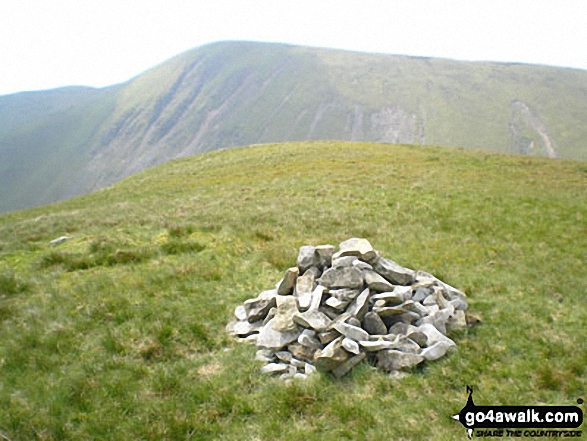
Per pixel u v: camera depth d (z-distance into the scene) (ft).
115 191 139.95
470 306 32.50
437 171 105.40
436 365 24.56
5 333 29.66
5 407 21.81
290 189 91.09
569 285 36.40
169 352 26.66
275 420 20.75
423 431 19.65
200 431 20.27
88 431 20.13
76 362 25.85
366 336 25.36
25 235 58.65
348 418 20.75
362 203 70.49
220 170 148.46
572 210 61.11
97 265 43.52
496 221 57.00
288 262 40.73
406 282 30.89
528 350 26.05
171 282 37.19
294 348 25.90
